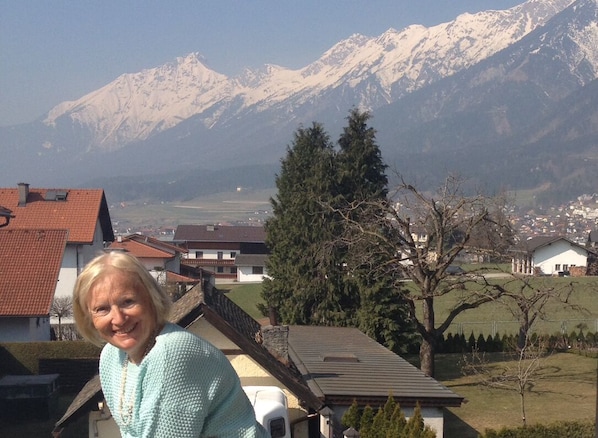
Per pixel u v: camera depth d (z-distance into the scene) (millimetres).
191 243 130375
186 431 3758
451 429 30281
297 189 53219
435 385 23641
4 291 37562
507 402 35094
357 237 37594
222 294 23641
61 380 35094
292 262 49031
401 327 44188
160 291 4039
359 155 47562
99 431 17188
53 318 52062
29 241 40531
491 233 36906
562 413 32750
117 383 4023
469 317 66625
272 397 14891
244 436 3896
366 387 22594
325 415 18484
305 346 29516
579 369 43125
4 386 29859
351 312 45875
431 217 36938
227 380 3908
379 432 20484
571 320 58812
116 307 3893
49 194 62312
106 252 4156
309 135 54344
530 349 35500
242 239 130625
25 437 27656
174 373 3781
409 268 37969
